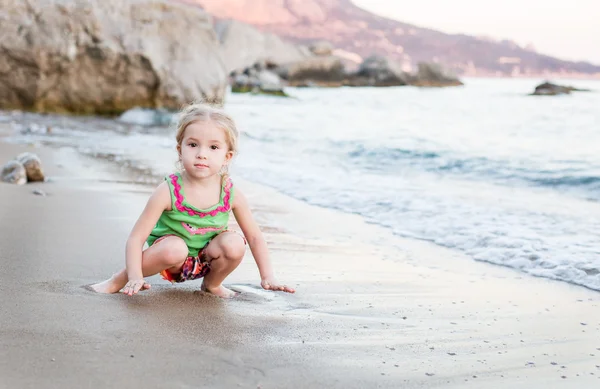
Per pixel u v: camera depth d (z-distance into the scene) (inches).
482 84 2102.6
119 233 173.8
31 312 107.7
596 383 95.7
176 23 619.8
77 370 86.2
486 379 95.3
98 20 567.5
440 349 107.0
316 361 97.0
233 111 761.6
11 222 178.1
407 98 1094.4
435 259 175.5
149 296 122.2
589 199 258.2
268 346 101.7
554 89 1193.4
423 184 292.4
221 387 84.7
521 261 171.9
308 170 331.6
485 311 130.4
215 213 125.1
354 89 1738.4
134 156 347.3
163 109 591.8
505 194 268.1
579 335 117.4
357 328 115.2
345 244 188.7
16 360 87.9
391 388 89.4
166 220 124.8
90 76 572.4
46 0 559.8
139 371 87.4
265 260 130.8
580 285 152.9
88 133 455.8
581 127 531.5
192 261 124.0
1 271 131.7
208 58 629.0
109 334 100.2
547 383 95.0
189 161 121.2
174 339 100.4
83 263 142.6
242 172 323.9
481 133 496.7
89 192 235.6
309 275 151.7
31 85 558.3
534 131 509.0
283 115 704.4
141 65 581.3
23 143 374.3
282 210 238.1
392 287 145.7
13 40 543.8
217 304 121.6
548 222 215.3
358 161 363.6
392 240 196.2
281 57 2413.9
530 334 117.2
